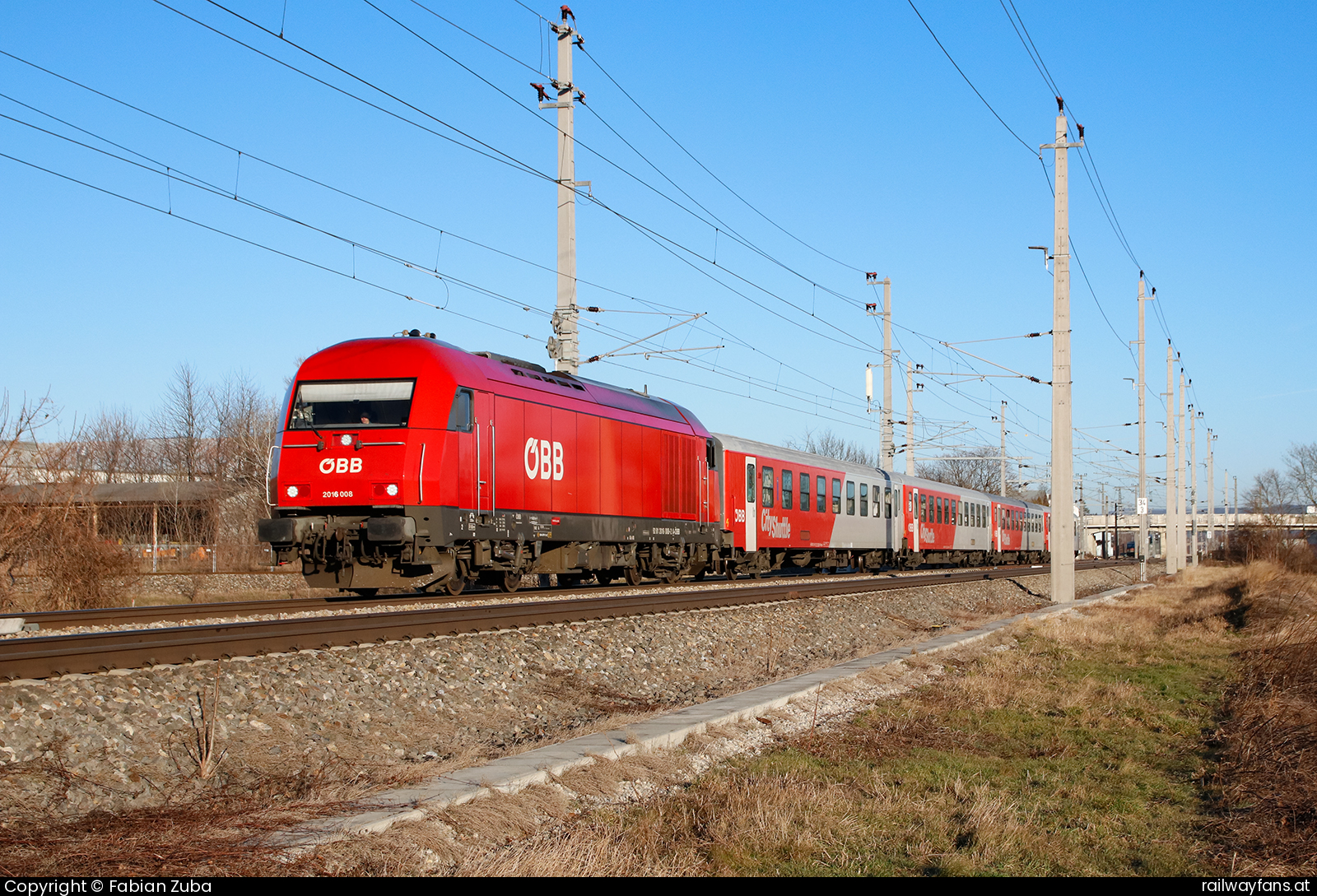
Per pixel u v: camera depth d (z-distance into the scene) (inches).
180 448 2213.3
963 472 3791.8
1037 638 768.3
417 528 597.0
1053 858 265.7
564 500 754.8
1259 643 688.4
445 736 378.0
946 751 397.7
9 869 204.1
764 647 661.3
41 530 849.5
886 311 1641.2
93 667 336.5
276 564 627.5
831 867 253.3
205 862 211.2
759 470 1119.6
